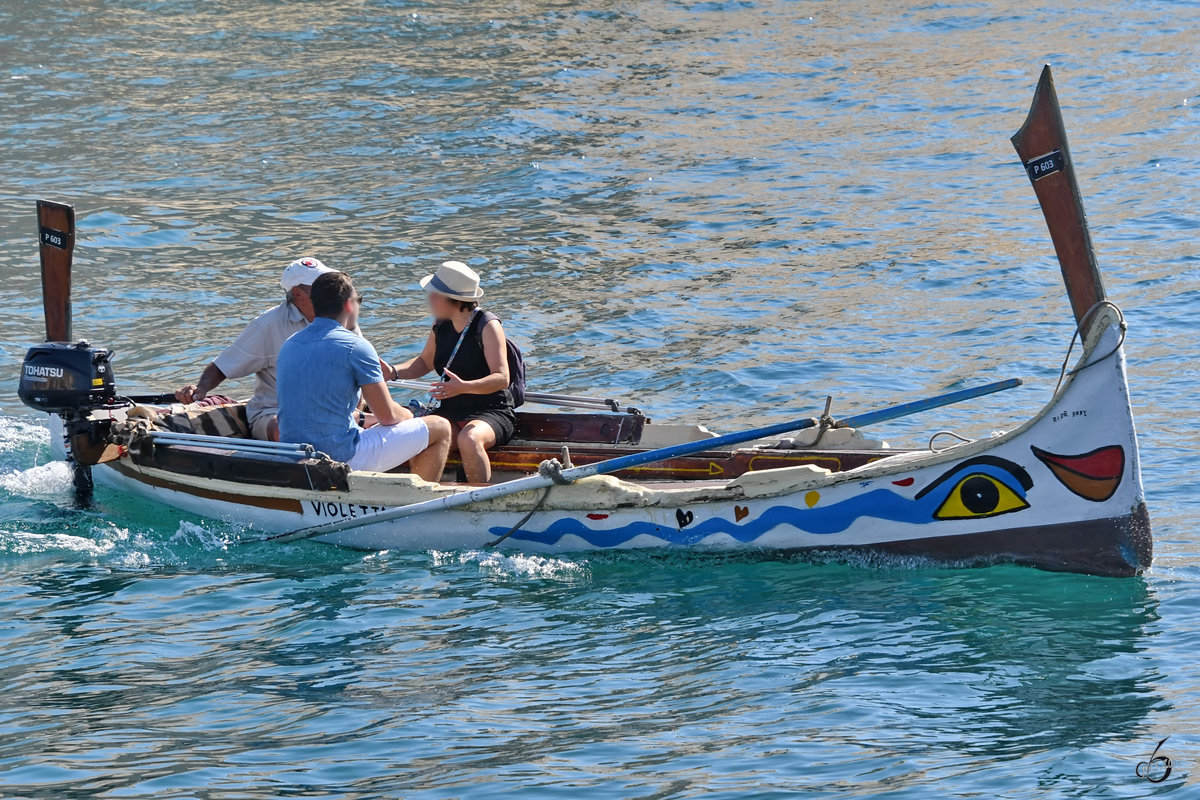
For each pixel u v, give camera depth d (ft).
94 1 375.86
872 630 82.74
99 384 106.42
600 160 245.24
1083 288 85.10
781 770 65.98
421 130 265.75
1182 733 68.64
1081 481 86.94
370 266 183.62
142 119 272.31
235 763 67.41
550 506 96.07
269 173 234.99
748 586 90.58
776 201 216.13
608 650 81.05
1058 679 75.46
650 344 151.12
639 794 63.82
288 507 101.65
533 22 371.56
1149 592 86.99
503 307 165.17
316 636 83.61
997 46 344.08
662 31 366.43
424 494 96.99
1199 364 134.72
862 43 352.90
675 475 104.88
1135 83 296.51
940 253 183.42
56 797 64.13
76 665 79.66
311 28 356.38
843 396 132.26
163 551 99.71
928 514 90.07
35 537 102.06
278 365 100.42
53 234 107.24
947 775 65.05
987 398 129.29
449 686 76.38
